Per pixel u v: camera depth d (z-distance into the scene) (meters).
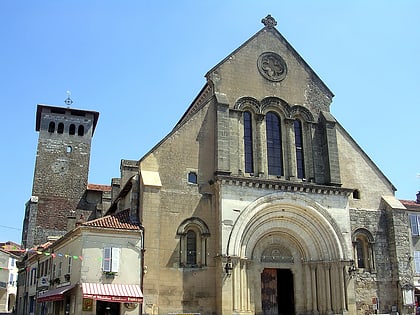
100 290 28.64
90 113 69.62
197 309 31.50
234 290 31.92
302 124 39.38
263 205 34.59
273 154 37.75
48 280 40.47
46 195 64.31
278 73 39.72
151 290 30.12
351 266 35.56
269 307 35.66
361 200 39.25
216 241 33.19
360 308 36.00
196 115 35.94
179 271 31.83
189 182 34.19
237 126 36.69
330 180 37.66
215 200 34.22
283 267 36.19
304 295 36.06
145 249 30.78
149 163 33.56
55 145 67.00
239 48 38.94
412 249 41.75
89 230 30.17
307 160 38.41
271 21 41.06
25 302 53.53
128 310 29.23
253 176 36.09
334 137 38.97
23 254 62.31
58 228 63.09
